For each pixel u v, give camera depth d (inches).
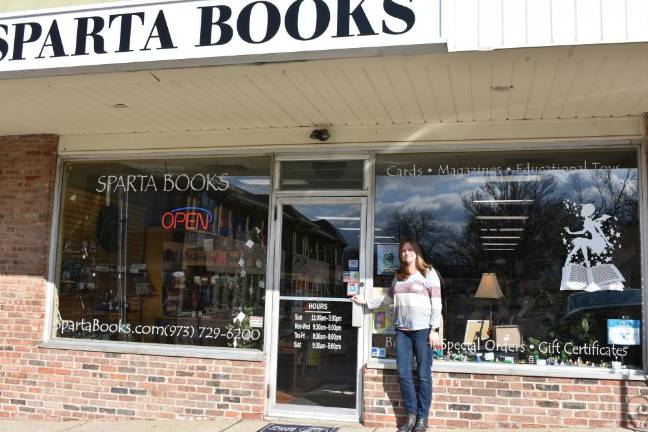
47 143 295.0
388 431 239.1
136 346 276.7
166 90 224.1
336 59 188.4
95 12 204.5
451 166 258.2
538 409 234.2
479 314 249.1
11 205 294.7
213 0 195.6
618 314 238.2
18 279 289.7
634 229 240.1
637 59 184.4
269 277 267.7
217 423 255.4
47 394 279.1
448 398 240.5
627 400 228.4
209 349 271.0
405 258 239.8
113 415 271.4
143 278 286.5
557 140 246.1
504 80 204.8
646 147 237.1
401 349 237.1
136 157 292.0
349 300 259.9
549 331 243.3
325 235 265.3
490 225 252.5
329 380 257.3
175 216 285.9
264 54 190.2
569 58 184.7
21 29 210.4
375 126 261.6
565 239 246.1
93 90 225.3
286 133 271.3
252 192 276.8
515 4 179.3
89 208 296.2
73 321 289.1
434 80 206.5
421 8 181.0
